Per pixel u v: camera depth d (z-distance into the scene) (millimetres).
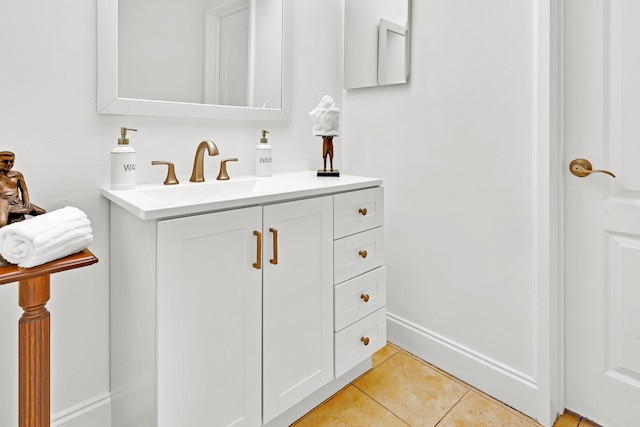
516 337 1457
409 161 1773
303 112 1845
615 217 1290
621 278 1296
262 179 1527
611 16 1259
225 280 1070
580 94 1336
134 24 1278
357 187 1460
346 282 1441
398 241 1856
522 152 1394
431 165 1689
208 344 1048
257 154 1591
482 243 1538
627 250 1276
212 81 1485
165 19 1352
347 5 1973
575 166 1348
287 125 1780
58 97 1140
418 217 1759
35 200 1118
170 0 1361
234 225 1073
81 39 1169
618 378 1324
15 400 1145
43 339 830
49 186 1141
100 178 1232
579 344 1407
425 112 1693
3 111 1055
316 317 1342
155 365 964
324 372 1389
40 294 818
